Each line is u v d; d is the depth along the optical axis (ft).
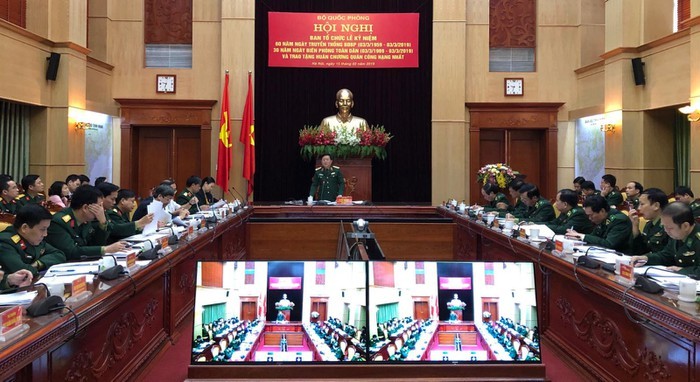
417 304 8.50
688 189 19.90
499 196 23.75
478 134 33.96
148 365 10.71
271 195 33.45
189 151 34.17
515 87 34.30
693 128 23.86
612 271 9.73
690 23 23.68
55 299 6.70
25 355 5.60
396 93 33.68
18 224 9.64
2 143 25.80
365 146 30.04
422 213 25.85
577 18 34.30
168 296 12.35
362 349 8.32
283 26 33.27
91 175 30.78
